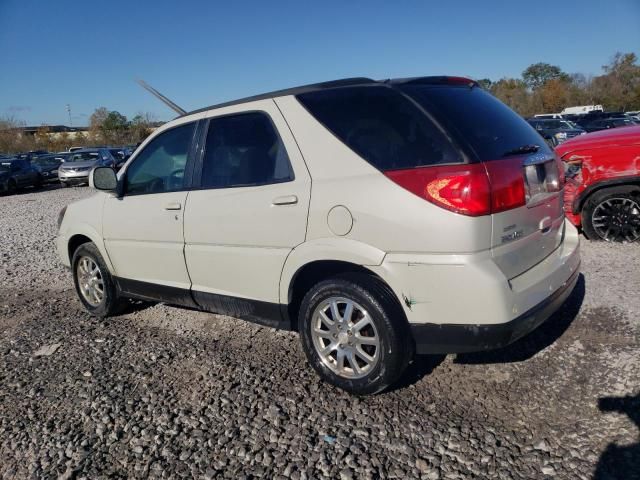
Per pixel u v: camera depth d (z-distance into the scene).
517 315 2.76
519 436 2.75
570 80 65.12
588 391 3.07
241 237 3.54
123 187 4.50
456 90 3.26
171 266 4.12
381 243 2.88
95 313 5.04
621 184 5.73
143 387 3.58
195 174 3.90
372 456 2.69
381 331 2.98
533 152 3.17
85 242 5.18
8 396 3.59
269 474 2.63
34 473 2.77
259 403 3.25
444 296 2.76
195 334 4.45
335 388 3.34
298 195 3.20
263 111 3.51
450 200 2.68
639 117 25.64
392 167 2.88
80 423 3.20
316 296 3.24
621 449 2.58
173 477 2.66
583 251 5.66
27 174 22.88
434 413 3.00
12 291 6.19
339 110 3.19
